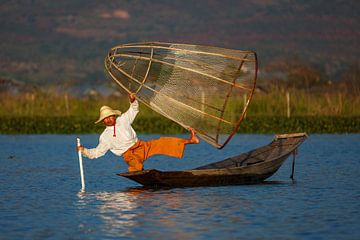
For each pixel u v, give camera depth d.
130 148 56.12
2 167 74.94
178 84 55.69
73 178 65.75
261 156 65.19
